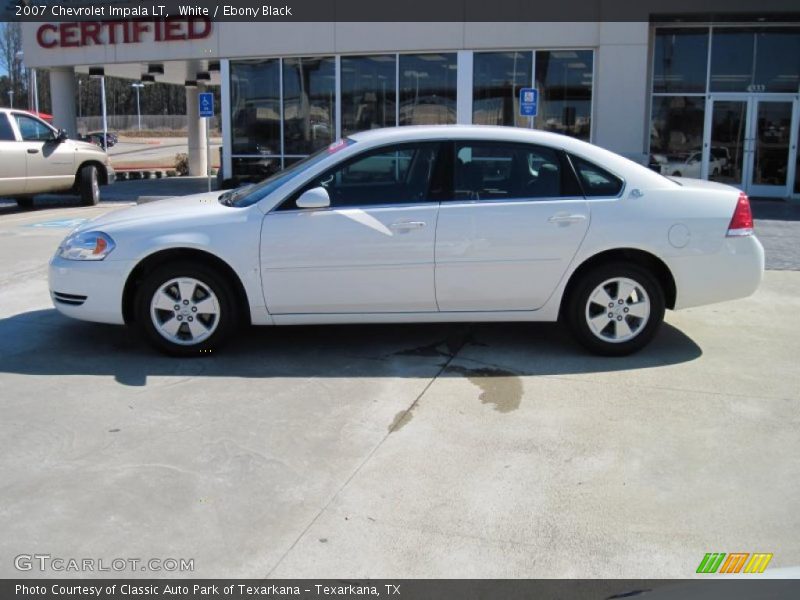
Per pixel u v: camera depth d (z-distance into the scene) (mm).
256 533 3346
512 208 5449
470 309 5594
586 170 5562
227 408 4699
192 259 5527
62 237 11062
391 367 5465
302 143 18188
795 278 8453
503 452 4113
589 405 4762
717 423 4496
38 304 7148
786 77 16578
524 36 16328
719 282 5586
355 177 5531
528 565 3127
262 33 17734
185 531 3357
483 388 5047
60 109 21297
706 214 5520
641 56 15883
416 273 5465
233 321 5602
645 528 3393
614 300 5602
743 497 3658
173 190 20359
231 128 18516
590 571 3088
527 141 5547
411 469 3924
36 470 3891
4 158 13711
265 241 5406
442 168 5520
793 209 14820
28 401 4781
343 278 5461
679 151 17094
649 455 4082
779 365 5535
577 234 5445
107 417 4551
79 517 3451
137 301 5543
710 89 16797
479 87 16797
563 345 5992
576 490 3719
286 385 5094
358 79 17469
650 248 5473
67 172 15211
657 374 5328
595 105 16375
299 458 4039
